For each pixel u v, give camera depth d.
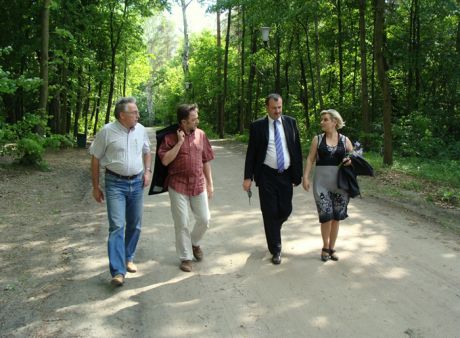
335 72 22.14
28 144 11.02
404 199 8.44
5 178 10.07
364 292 4.40
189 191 5.00
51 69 15.74
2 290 4.42
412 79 18.64
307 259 5.33
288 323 3.81
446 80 17.73
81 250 5.58
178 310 4.05
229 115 35.28
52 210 7.50
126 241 4.94
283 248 5.75
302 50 21.41
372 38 18.58
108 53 23.56
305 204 8.12
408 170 11.51
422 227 6.66
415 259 5.30
